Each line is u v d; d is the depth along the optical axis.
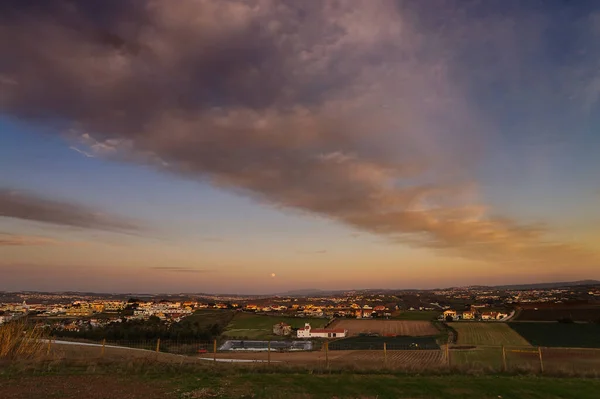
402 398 17.86
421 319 121.56
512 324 96.94
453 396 18.36
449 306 168.62
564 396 18.62
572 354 51.25
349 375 22.66
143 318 108.00
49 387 17.84
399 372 23.89
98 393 17.06
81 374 20.94
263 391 18.09
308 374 22.78
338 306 184.62
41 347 27.25
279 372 23.41
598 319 95.56
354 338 86.25
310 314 141.88
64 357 26.34
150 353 36.12
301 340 81.94
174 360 30.42
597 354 50.91
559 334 79.69
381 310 155.25
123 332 72.56
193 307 165.62
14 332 26.45
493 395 18.61
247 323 111.88
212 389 18.30
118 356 30.34
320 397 17.55
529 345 66.56
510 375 23.66
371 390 19.05
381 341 77.50
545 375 23.75
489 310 130.50
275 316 127.38
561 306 119.50
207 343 72.25
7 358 24.33
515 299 181.88
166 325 89.81
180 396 16.92
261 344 72.31
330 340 82.12
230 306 177.38
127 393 17.23
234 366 25.30
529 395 18.72
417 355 50.97
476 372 24.02
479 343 71.00
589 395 18.81
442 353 53.38
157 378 20.62
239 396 17.12
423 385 20.27
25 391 16.98
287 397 17.11
